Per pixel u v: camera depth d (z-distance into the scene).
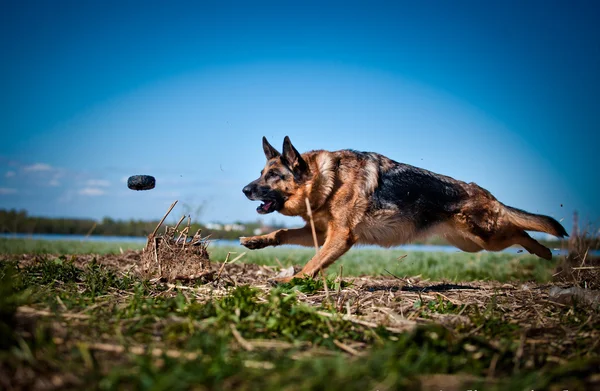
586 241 2.87
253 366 1.21
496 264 3.44
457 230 2.41
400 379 1.12
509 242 2.47
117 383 1.08
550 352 1.43
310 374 1.12
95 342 1.34
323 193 2.30
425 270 3.09
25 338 1.32
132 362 1.19
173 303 1.65
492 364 1.31
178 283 2.05
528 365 1.33
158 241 2.19
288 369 1.17
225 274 2.48
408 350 1.30
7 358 1.16
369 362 1.18
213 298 1.79
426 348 1.31
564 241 2.93
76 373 1.14
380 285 2.42
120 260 2.80
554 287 2.10
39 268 2.17
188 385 1.08
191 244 2.20
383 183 2.31
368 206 2.28
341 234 2.29
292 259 3.45
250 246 2.35
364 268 3.18
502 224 2.42
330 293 2.00
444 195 2.36
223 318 1.50
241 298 1.62
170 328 1.43
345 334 1.49
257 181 2.34
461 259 3.72
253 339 1.43
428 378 1.21
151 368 1.12
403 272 3.04
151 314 1.55
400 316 1.70
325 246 2.29
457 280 2.80
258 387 1.08
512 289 2.34
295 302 1.72
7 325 1.33
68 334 1.38
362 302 1.88
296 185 2.29
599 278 2.40
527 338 1.53
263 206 2.37
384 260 3.62
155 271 2.13
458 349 1.38
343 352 1.39
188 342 1.34
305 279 2.09
